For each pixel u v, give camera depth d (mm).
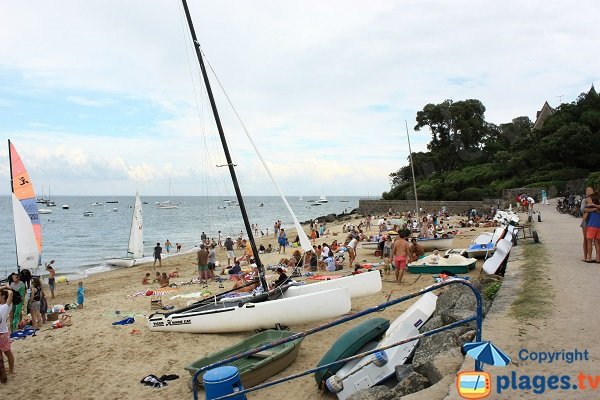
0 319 8914
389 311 11781
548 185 45062
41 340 11492
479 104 69562
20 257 17125
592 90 57312
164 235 57125
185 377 8695
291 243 34000
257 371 7734
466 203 51281
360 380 6520
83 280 23656
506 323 6230
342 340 7277
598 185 38375
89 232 62844
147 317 13336
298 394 7273
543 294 7699
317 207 155625
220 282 18875
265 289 13031
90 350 10570
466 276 14891
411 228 29641
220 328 11305
